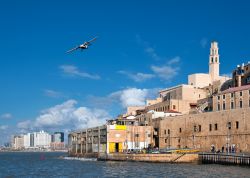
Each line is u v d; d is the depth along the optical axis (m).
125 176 106.81
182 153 147.12
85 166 147.50
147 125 198.38
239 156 126.62
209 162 139.75
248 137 144.88
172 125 182.00
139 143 189.38
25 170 141.62
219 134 157.75
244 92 163.00
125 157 165.50
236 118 150.75
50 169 142.75
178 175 104.75
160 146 187.88
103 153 178.75
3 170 143.88
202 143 165.62
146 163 150.25
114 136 185.62
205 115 165.25
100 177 107.31
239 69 191.12
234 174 103.56
